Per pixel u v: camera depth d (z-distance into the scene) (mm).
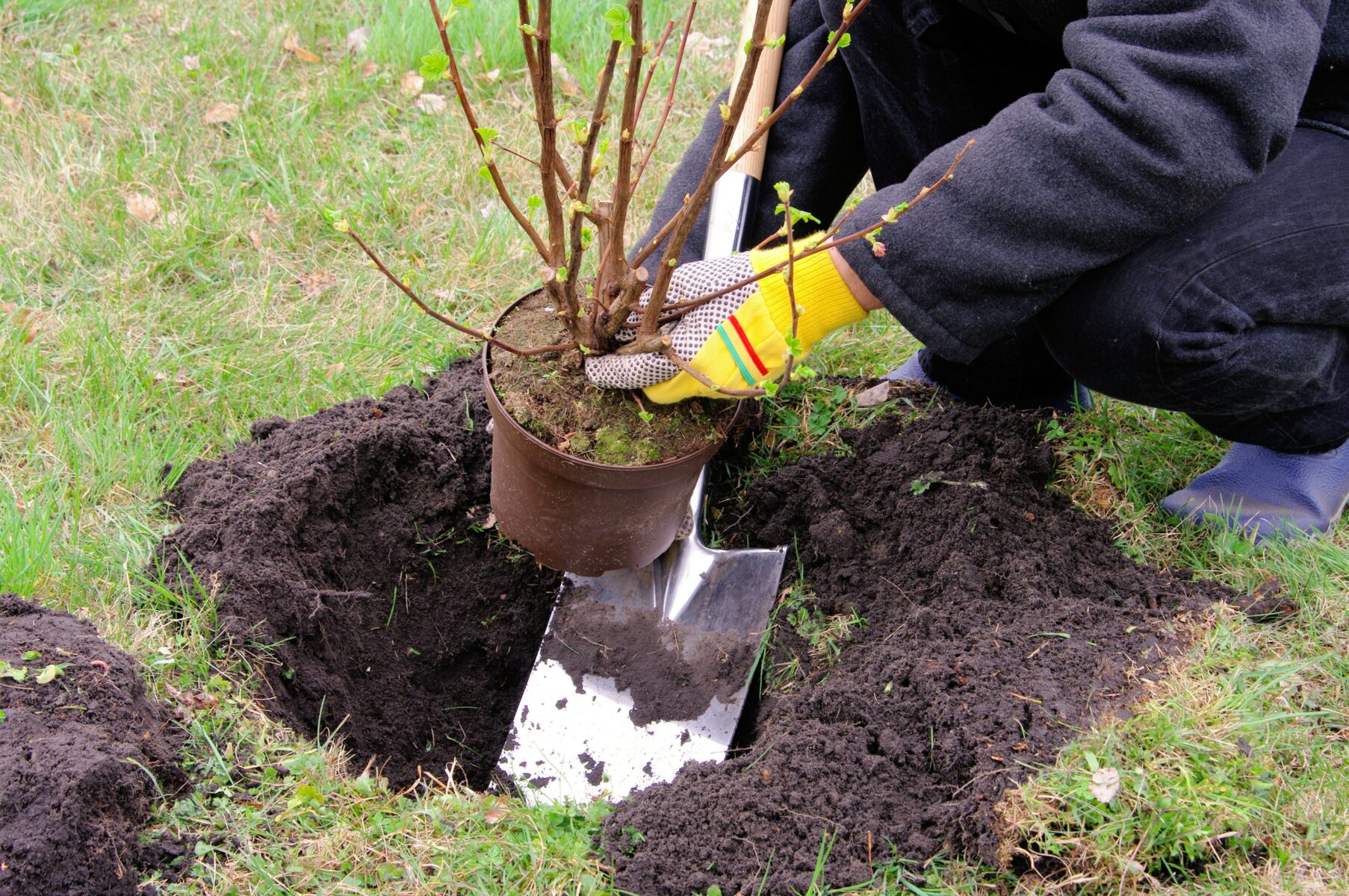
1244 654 1849
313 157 3328
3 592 1918
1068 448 2357
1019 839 1580
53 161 3193
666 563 2258
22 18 3736
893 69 2117
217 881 1551
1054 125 1567
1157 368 1860
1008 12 1786
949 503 2209
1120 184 1552
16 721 1589
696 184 2184
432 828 1691
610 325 1675
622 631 2219
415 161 3371
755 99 2137
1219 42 1454
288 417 2529
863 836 1648
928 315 1688
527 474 1802
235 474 2229
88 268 2893
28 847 1424
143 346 2629
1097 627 1918
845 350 2789
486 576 2398
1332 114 1793
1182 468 2371
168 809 1630
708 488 2420
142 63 3662
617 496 1773
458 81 1404
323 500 2232
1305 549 2105
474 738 2262
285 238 3070
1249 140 1510
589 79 3828
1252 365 1839
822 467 2387
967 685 1804
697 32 4148
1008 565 2078
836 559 2230
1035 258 1628
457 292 2928
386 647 2275
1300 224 1729
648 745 2094
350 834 1649
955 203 1621
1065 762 1629
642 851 1674
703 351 1638
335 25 3971
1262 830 1598
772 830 1675
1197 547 2195
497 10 3936
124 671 1722
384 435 2328
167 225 2996
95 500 2205
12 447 2326
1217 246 1750
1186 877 1564
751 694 2186
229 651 1887
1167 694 1753
